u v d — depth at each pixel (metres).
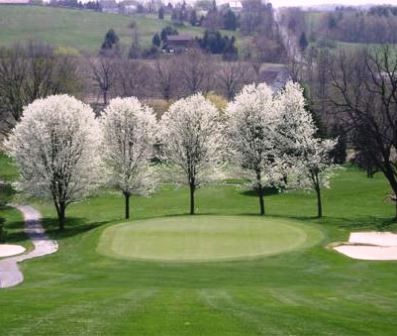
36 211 68.69
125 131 60.16
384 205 67.19
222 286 29.30
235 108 62.31
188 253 36.88
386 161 57.03
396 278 31.27
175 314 19.77
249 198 74.75
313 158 57.31
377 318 20.19
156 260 35.41
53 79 96.44
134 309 20.67
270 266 34.09
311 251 37.38
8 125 92.69
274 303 22.75
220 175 62.56
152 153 62.47
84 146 56.25
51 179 55.44
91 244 40.97
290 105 60.22
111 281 30.89
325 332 17.81
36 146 55.19
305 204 69.88
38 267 36.44
